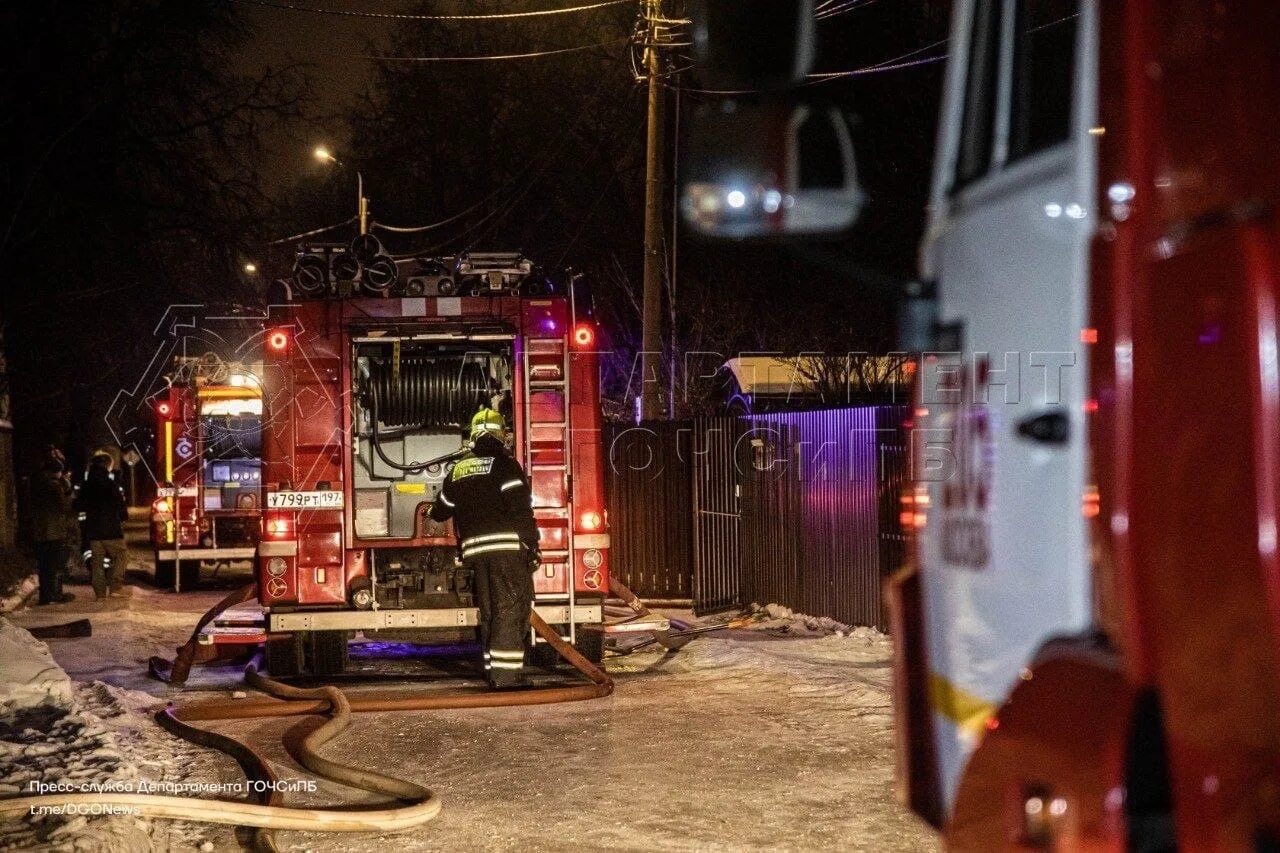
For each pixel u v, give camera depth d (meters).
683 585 16.53
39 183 24.52
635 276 34.81
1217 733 2.04
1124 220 2.30
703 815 6.67
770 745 8.19
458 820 6.66
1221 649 2.02
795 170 2.89
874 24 25.28
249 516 19.91
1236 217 2.06
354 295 10.71
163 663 11.46
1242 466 1.97
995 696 2.78
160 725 9.14
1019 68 2.93
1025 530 2.64
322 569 10.66
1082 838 2.29
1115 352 2.28
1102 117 2.41
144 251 27.14
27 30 23.59
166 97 26.31
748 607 15.40
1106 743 2.25
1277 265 1.96
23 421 29.84
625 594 12.01
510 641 10.26
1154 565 2.18
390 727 9.06
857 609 12.56
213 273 28.12
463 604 11.08
